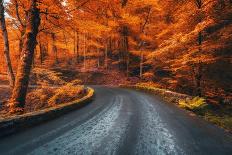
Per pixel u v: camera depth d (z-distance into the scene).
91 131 7.45
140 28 32.78
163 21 30.34
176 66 22.31
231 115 14.41
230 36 16.62
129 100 16.41
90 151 5.57
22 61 12.63
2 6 14.52
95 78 37.12
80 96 19.02
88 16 14.27
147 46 32.50
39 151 5.46
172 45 17.89
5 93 20.89
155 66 30.78
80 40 45.50
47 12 12.91
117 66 40.56
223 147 6.24
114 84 34.94
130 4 29.81
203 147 6.18
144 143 6.32
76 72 38.44
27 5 14.41
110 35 35.62
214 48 16.67
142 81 31.94
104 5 14.52
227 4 16.44
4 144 5.90
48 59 44.53
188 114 11.64
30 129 7.48
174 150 5.84
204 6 16.66
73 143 6.14
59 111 10.19
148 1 28.23
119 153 5.48
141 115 10.62
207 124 9.26
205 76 19.03
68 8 13.10
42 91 19.02
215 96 19.25
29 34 12.69
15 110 12.10
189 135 7.36
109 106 13.33
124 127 8.12
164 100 17.58
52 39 28.84
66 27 14.71
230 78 19.23
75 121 8.94
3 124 6.69
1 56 25.73
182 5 19.25
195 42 18.50
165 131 7.75
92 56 46.22
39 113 8.54
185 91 24.89
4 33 14.77
